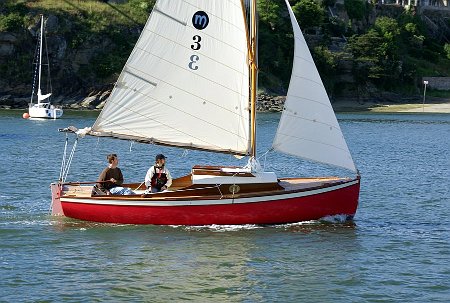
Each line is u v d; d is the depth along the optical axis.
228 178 53.94
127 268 45.09
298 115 54.19
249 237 52.09
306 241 51.47
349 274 44.66
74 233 52.69
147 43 54.50
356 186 55.84
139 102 55.16
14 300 39.34
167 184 55.00
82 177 84.94
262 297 40.59
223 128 54.97
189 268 45.25
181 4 53.97
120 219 54.66
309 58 53.81
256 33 53.31
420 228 57.91
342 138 55.09
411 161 111.06
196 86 54.84
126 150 117.56
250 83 54.19
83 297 40.06
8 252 48.09
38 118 198.75
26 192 71.12
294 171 94.38
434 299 40.62
